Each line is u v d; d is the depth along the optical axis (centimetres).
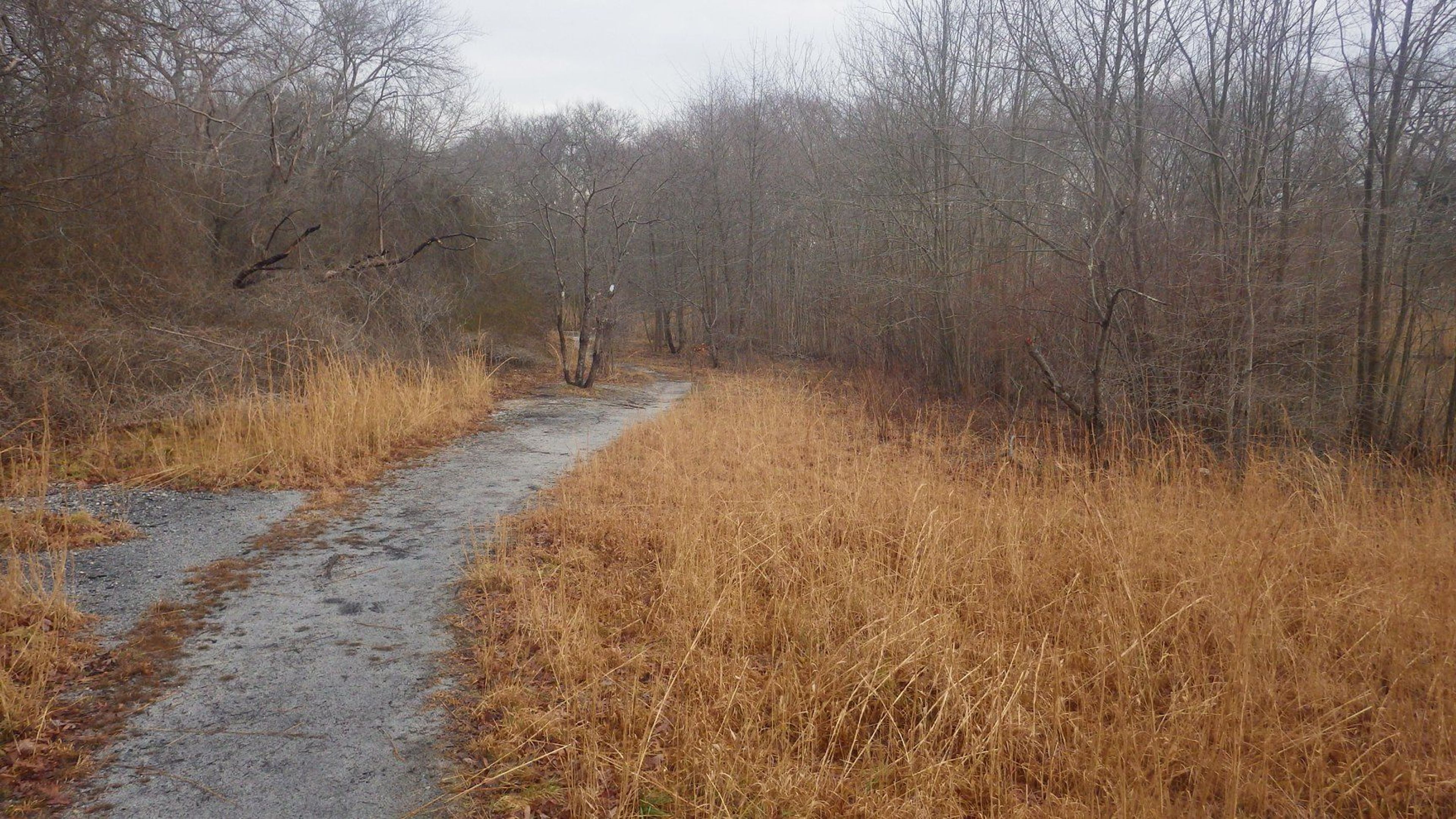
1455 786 397
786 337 2959
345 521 730
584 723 396
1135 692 470
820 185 2492
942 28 1891
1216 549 660
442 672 457
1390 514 844
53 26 1060
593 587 576
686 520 680
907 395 1831
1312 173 1247
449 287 1948
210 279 1355
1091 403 1225
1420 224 1175
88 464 838
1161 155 1416
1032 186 1580
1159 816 360
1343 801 401
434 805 346
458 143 2352
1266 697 461
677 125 3095
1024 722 427
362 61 1919
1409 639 536
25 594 501
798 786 362
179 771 361
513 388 1705
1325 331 1162
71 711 402
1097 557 641
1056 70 1297
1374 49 1162
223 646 479
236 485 826
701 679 441
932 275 1920
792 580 577
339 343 1362
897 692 452
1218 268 1174
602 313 1950
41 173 1091
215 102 1745
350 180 1914
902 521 721
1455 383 1142
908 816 357
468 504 800
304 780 359
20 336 989
